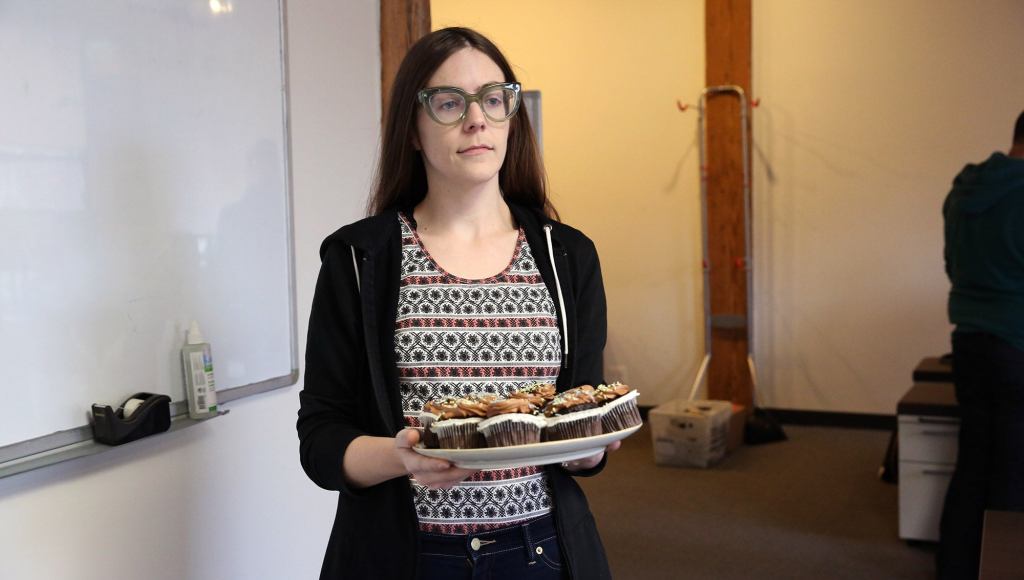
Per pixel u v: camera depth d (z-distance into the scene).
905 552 3.71
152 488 1.79
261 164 2.16
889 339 5.89
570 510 1.37
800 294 6.09
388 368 1.33
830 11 5.87
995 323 3.12
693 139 6.25
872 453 5.34
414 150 1.46
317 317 1.38
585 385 1.34
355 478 1.27
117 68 1.68
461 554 1.30
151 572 1.79
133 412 1.65
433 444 1.19
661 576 3.51
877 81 5.79
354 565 1.31
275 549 2.25
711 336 6.20
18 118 1.46
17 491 1.48
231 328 2.03
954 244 3.30
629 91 6.38
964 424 3.24
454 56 1.37
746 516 4.24
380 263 1.37
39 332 1.50
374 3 2.85
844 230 5.94
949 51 5.62
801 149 6.00
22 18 1.47
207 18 1.95
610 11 6.38
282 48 2.26
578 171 6.55
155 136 1.78
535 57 6.57
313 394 1.36
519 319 1.36
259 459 2.19
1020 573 1.18
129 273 1.71
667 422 5.22
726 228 6.09
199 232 1.92
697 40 6.20
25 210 1.47
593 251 1.49
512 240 1.43
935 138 5.69
